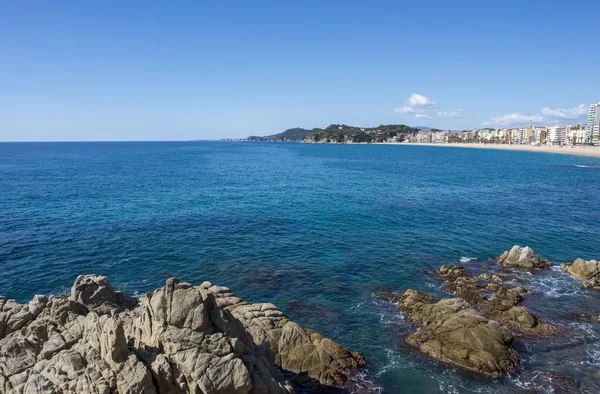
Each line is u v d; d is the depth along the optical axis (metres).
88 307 25.22
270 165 170.38
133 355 18.14
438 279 39.72
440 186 102.56
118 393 17.25
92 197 79.69
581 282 38.97
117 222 59.22
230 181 109.88
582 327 30.77
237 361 18.64
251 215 65.00
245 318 26.81
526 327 30.22
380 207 72.62
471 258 45.72
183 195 84.25
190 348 18.69
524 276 40.31
